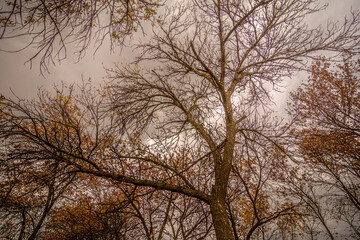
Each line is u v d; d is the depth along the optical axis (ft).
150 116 20.16
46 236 29.81
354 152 34.78
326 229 36.78
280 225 31.96
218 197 14.23
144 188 25.57
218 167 15.87
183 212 26.68
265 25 22.81
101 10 9.70
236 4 21.57
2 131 12.66
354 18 18.51
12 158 13.29
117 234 21.67
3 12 7.24
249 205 33.37
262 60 23.86
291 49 21.18
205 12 21.16
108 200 24.94
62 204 28.40
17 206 23.53
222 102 19.29
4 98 12.60
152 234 24.82
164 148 18.33
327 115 36.58
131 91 19.88
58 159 14.30
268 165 25.40
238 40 23.43
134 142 18.67
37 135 13.87
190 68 20.88
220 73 21.62
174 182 23.16
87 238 22.62
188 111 20.38
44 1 7.79
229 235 12.15
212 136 19.34
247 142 21.15
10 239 26.58
